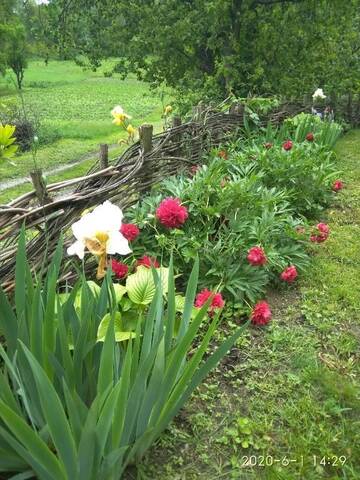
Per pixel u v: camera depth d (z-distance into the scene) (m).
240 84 8.60
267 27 8.92
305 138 6.24
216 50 9.34
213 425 2.24
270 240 3.48
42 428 1.71
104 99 22.81
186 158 4.25
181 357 1.79
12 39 13.74
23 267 1.89
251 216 3.49
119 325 2.31
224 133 5.50
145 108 19.48
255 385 2.48
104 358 1.63
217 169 3.79
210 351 2.70
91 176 2.93
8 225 2.36
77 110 19.16
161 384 1.80
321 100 8.93
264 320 2.82
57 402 1.42
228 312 3.00
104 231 1.75
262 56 9.12
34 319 1.78
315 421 2.27
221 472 2.01
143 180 3.53
